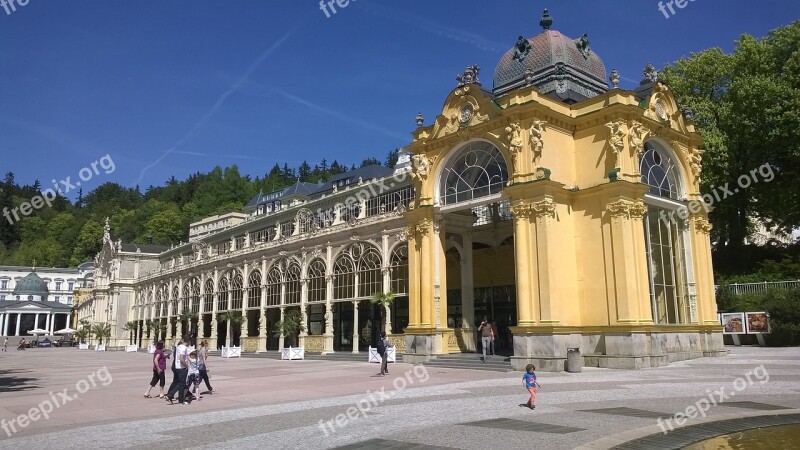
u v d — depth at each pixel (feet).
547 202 88.07
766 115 130.52
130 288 306.96
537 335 85.40
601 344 86.53
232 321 185.98
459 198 105.19
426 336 103.60
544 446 31.73
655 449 30.25
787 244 152.97
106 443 35.68
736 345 118.62
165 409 51.29
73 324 431.43
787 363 79.66
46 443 36.09
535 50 112.06
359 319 154.71
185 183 556.10
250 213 309.22
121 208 525.75
